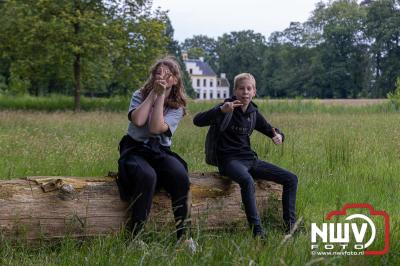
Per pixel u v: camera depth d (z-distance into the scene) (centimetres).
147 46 3309
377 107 3231
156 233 490
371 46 9900
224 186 553
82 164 866
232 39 15400
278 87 11250
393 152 1066
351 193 739
